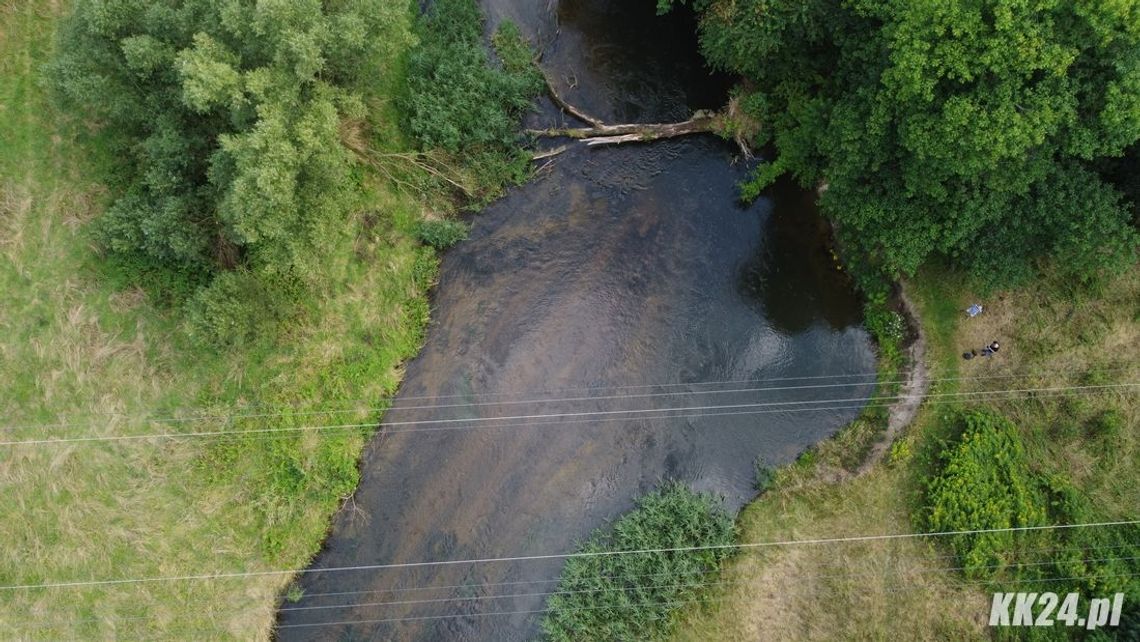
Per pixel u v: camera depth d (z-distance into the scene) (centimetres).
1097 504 2325
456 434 2458
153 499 2269
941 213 2192
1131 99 1742
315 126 1892
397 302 2500
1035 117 1766
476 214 2619
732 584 2345
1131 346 2455
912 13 1836
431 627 2328
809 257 2645
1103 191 2069
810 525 2403
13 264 2259
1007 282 2297
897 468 2417
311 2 1825
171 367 2302
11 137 2266
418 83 2528
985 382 2459
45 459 2245
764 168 2622
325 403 2388
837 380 2566
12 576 2195
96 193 2286
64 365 2267
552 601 2309
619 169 2688
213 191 2112
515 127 2639
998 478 2334
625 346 2566
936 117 1908
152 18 1853
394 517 2394
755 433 2527
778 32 2330
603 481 2462
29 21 2314
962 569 2297
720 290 2630
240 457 2314
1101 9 1648
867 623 2297
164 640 2219
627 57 2764
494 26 2719
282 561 2303
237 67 1848
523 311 2570
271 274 2316
